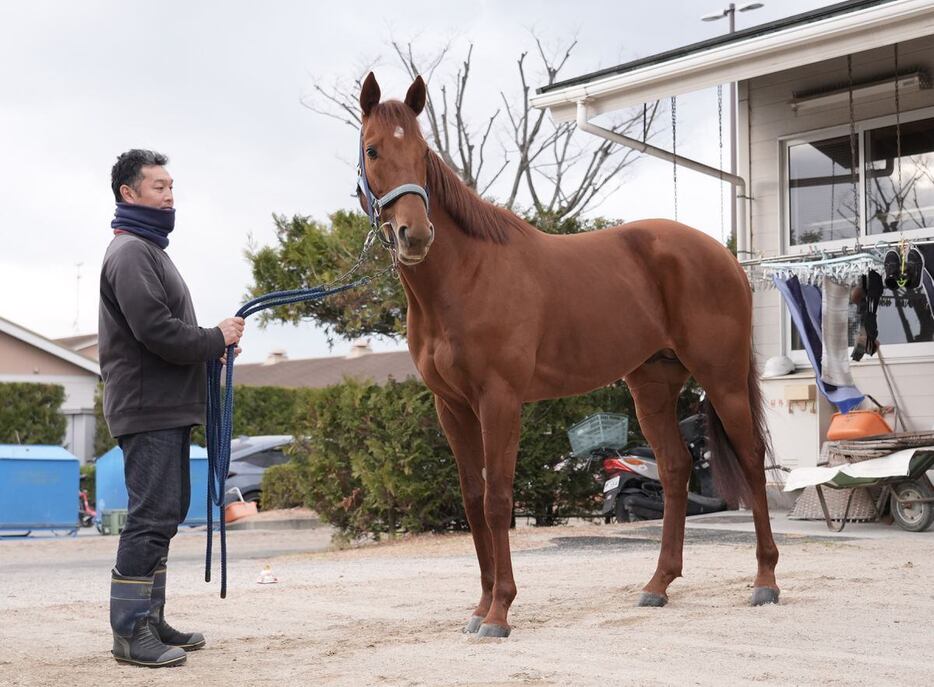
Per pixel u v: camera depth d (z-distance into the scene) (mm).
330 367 39969
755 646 4125
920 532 8797
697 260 5355
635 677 3596
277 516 17828
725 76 10234
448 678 3648
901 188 10992
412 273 4555
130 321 4219
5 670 4043
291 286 16922
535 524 12195
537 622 4824
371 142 4387
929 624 4570
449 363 4582
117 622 4133
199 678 3828
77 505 17219
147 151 4520
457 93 25875
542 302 4789
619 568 7000
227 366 4484
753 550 7824
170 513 4312
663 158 11555
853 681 3496
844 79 11422
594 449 11320
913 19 8938
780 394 11438
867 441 8953
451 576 7004
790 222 11914
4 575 8906
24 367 30391
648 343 5277
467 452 4887
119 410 4309
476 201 4715
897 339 10836
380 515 11562
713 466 5520
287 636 4742
